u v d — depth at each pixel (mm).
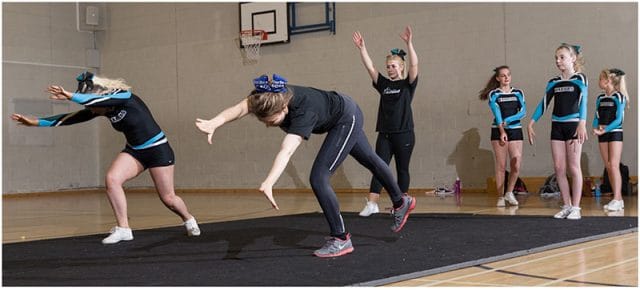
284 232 5539
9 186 12844
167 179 5230
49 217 7957
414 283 3408
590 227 5391
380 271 3645
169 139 13484
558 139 6137
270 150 12320
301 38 11938
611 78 7277
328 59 11656
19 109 13055
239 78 12641
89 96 4691
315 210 7879
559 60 6121
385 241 4848
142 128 5059
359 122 4320
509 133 7996
